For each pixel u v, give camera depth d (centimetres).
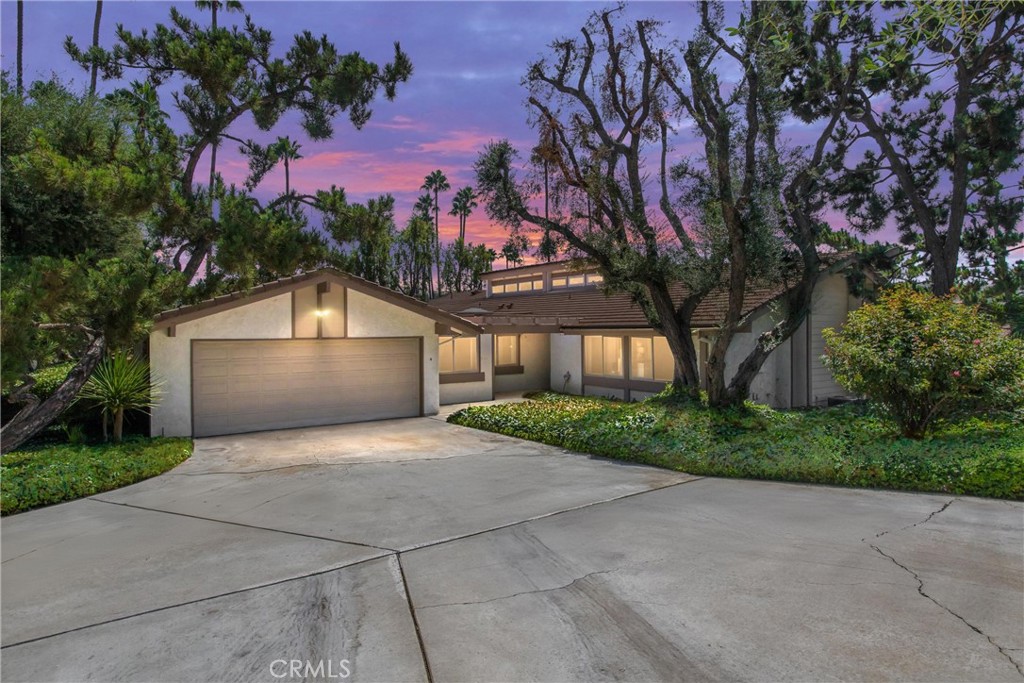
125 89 1942
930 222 1773
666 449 1001
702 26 1179
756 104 1123
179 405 1270
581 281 2370
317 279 1406
